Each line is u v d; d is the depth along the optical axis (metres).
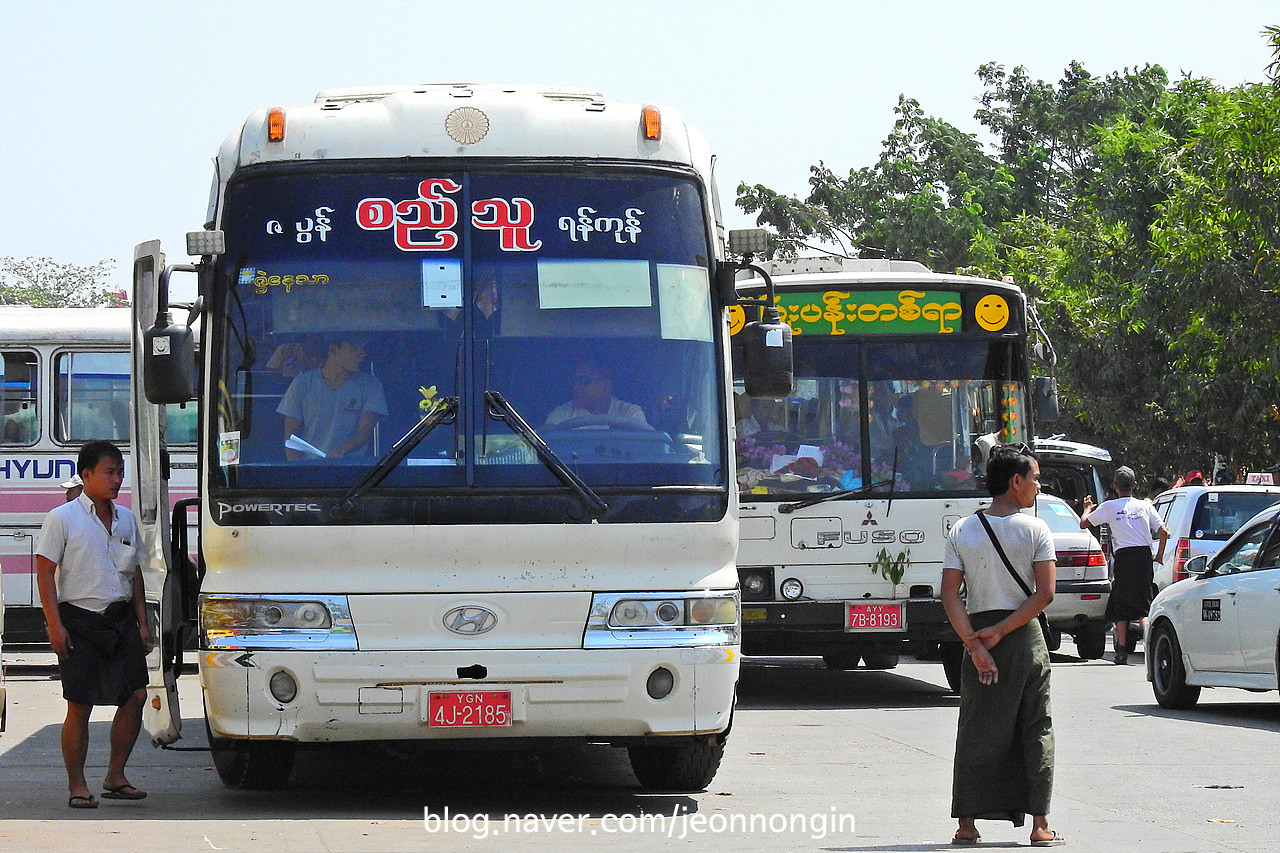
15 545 25.94
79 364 26.19
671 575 12.19
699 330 12.64
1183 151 50.62
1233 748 17.03
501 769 15.55
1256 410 50.75
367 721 11.80
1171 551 29.58
